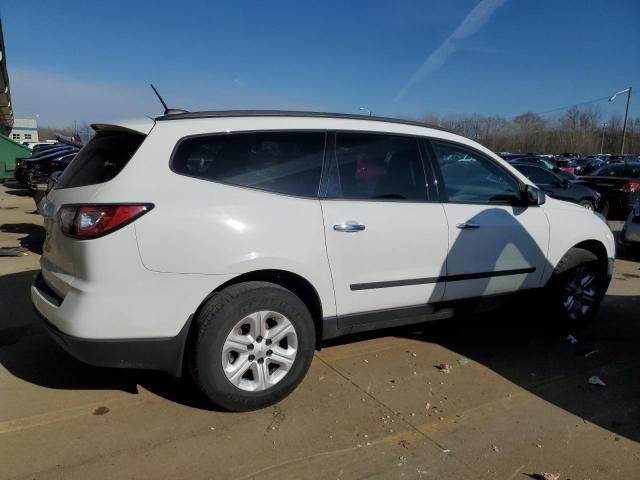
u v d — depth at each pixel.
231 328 3.15
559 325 4.96
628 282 7.19
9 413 3.22
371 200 3.70
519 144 81.00
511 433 3.23
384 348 4.46
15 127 70.56
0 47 14.91
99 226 2.88
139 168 3.02
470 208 4.16
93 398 3.44
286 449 2.97
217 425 3.18
